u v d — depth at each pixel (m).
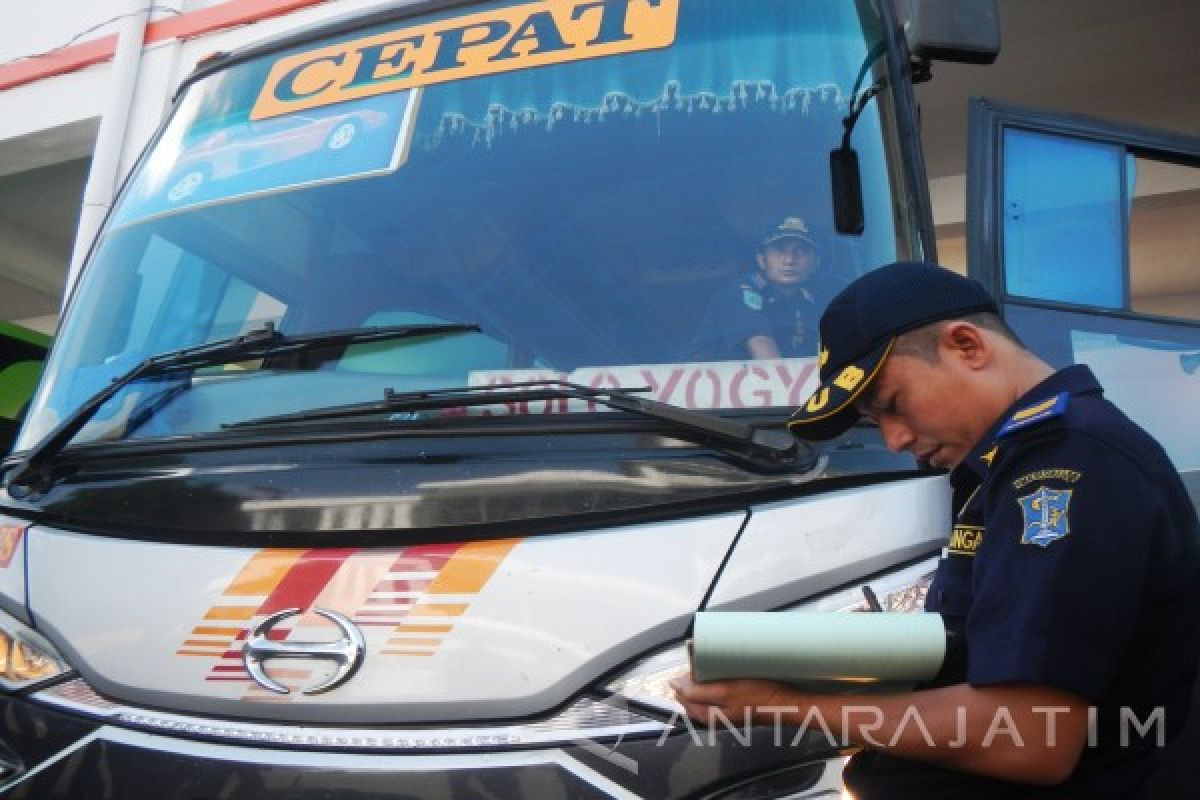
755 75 2.81
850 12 2.84
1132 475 1.49
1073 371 1.64
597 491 2.05
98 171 7.19
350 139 3.04
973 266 2.66
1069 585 1.43
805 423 1.74
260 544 2.14
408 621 1.97
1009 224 2.73
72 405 2.84
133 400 2.62
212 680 2.03
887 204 2.58
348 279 2.81
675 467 2.07
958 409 1.66
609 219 2.71
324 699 1.96
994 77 7.27
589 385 2.43
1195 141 3.00
